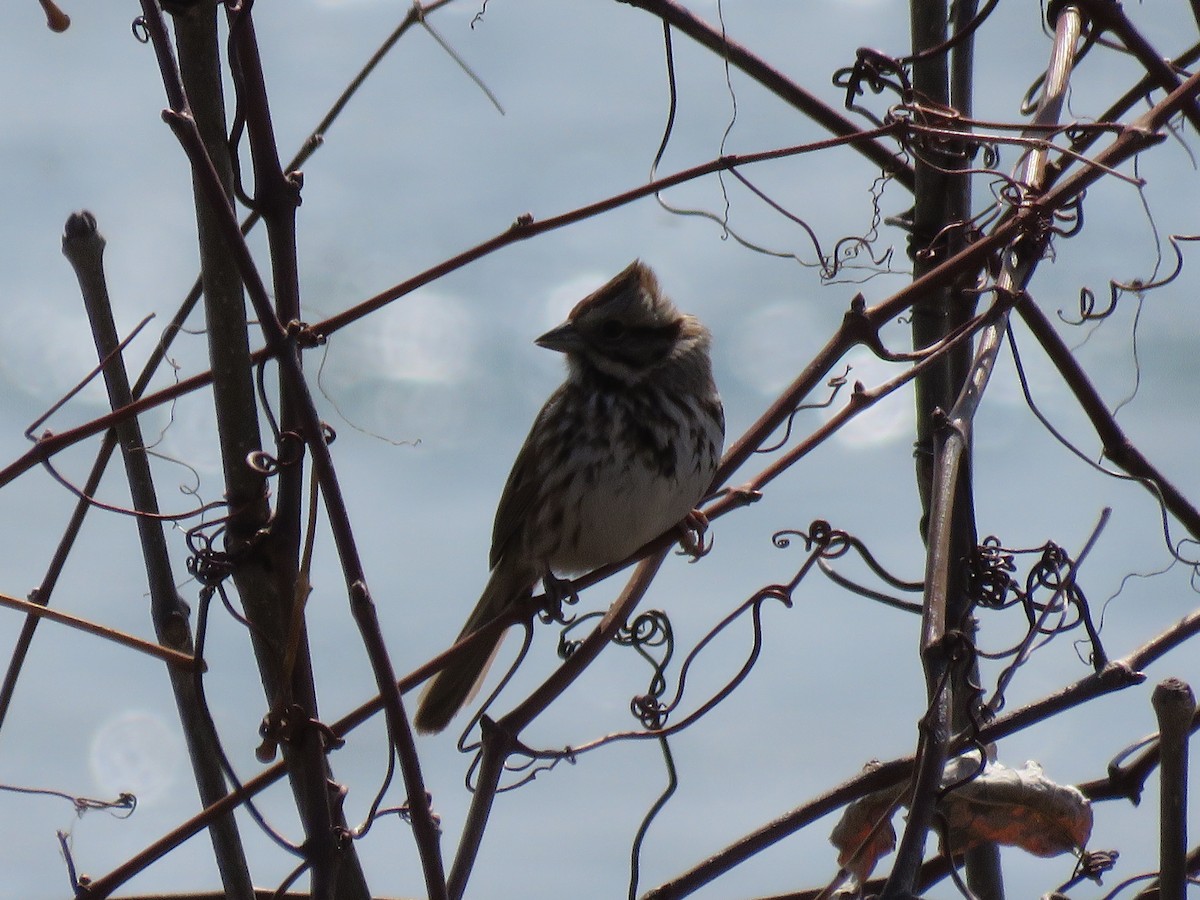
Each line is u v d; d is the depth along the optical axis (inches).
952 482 241.8
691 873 259.9
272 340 214.8
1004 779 251.1
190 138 214.1
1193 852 271.9
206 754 245.9
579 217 263.6
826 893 251.9
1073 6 313.3
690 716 270.7
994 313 261.6
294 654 225.1
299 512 236.2
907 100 306.3
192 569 234.5
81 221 255.3
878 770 257.9
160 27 216.5
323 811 223.8
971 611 276.2
